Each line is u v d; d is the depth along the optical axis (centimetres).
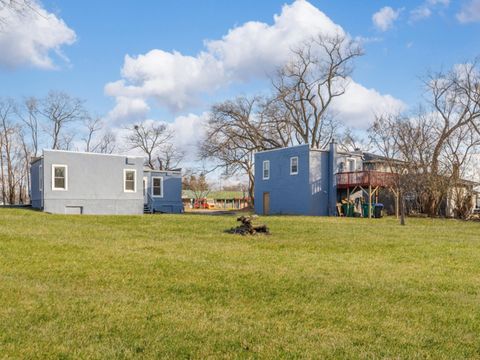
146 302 568
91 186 2617
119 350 401
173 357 390
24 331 443
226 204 6212
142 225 1561
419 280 754
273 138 4372
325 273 787
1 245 959
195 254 949
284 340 441
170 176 3472
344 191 3014
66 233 1236
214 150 4250
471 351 427
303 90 4394
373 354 409
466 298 636
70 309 521
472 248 1152
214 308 552
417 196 2872
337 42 4288
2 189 4291
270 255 968
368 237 1344
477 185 3048
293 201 3025
